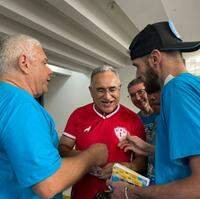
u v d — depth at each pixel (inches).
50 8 137.2
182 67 42.4
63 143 66.6
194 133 35.8
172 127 37.4
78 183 63.2
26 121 40.0
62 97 329.1
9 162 42.4
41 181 39.2
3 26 135.6
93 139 64.1
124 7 132.8
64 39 162.1
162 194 37.1
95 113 67.1
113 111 66.8
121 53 266.7
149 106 75.1
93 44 200.7
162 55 42.5
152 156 59.0
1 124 40.3
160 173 40.8
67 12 123.7
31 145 39.1
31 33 158.1
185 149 35.9
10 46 46.3
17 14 116.3
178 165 39.3
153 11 140.5
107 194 52.6
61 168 41.6
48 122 46.3
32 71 47.0
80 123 66.8
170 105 38.4
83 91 320.5
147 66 44.4
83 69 305.6
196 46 41.7
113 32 176.2
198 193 34.6
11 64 46.3
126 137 62.7
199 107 36.8
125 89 294.2
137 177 47.2
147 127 73.9
